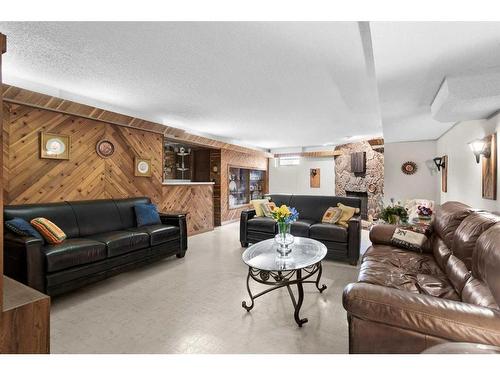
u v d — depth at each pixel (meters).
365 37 2.03
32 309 1.31
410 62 1.93
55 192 3.37
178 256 3.90
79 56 2.41
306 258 2.47
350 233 3.70
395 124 3.91
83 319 2.18
